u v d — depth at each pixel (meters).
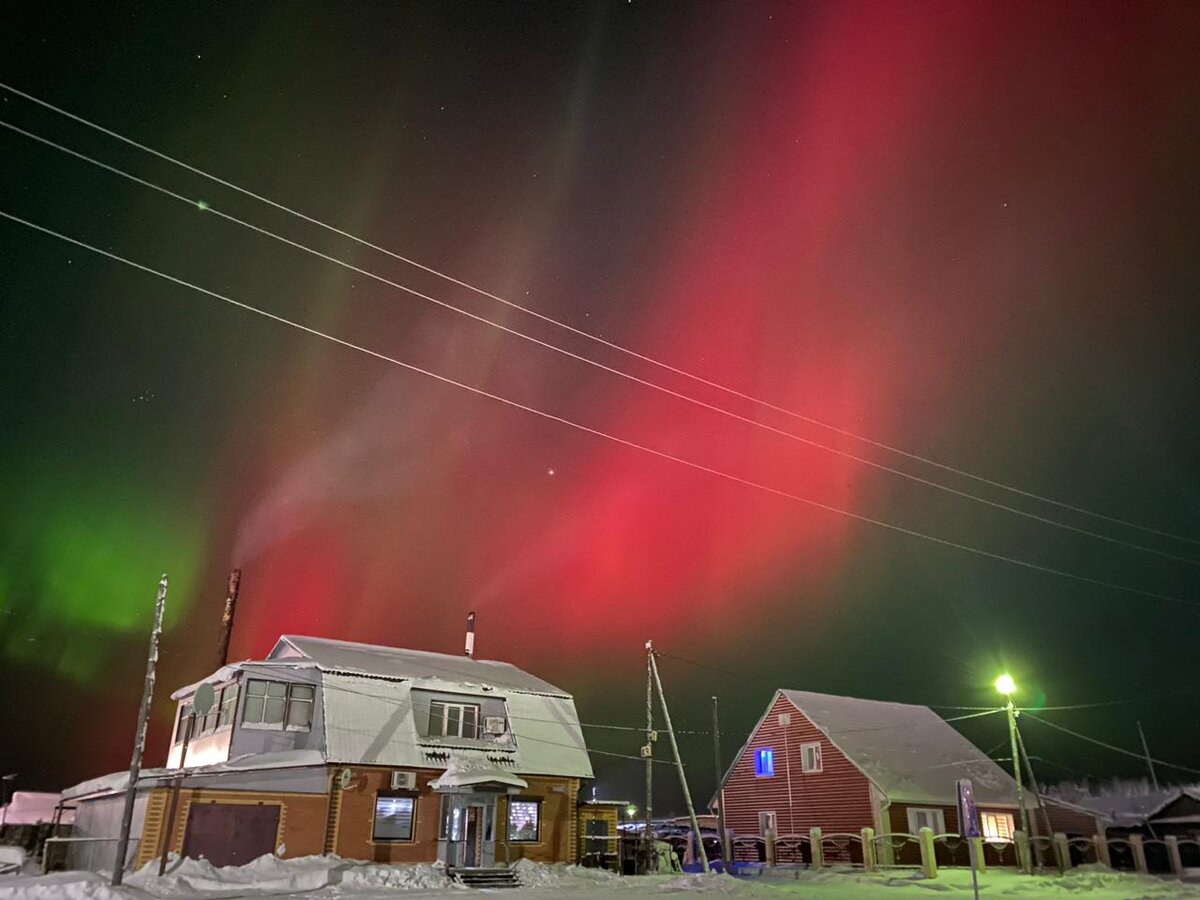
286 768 24.55
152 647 20.28
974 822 17.08
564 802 29.09
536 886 23.47
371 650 32.62
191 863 21.52
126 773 25.53
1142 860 32.69
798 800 38.34
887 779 35.62
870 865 30.06
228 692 27.36
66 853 26.33
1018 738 31.20
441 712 29.25
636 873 29.09
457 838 26.00
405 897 19.73
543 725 30.73
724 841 33.06
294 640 31.02
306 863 22.95
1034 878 26.38
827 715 39.78
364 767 25.53
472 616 39.66
